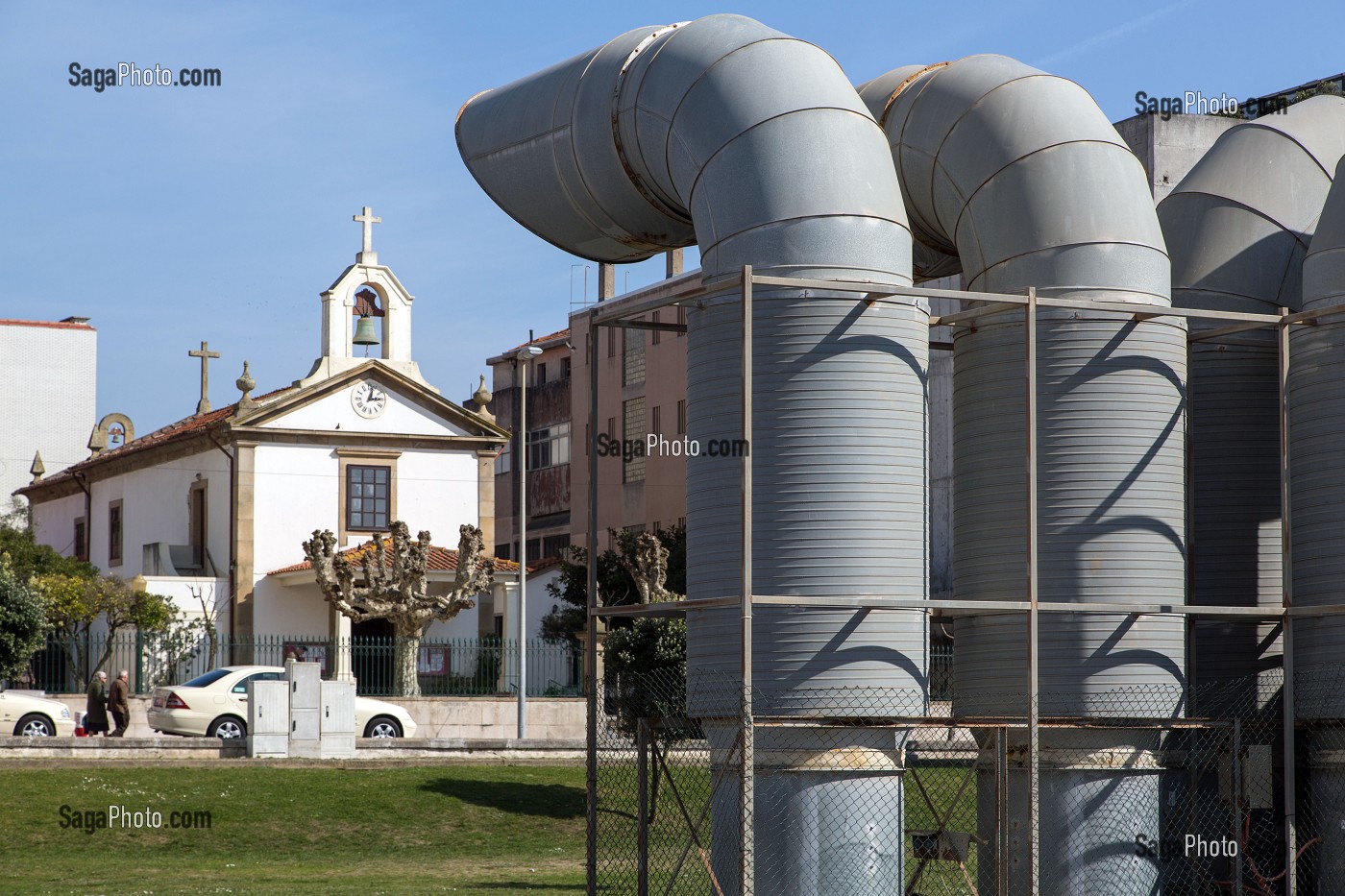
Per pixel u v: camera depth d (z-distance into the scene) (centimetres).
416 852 2306
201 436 4809
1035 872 1173
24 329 7494
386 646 4200
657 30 1347
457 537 4888
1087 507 1245
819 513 1172
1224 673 1405
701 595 1211
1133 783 1263
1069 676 1244
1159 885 1268
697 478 1220
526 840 2403
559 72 1389
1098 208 1263
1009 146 1280
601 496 6462
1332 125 1488
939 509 3959
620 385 6431
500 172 1427
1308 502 1280
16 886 1831
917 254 1460
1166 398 1267
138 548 5266
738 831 1186
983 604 1182
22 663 3206
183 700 3238
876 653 1172
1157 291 1274
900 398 1195
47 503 6106
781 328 1184
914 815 1666
